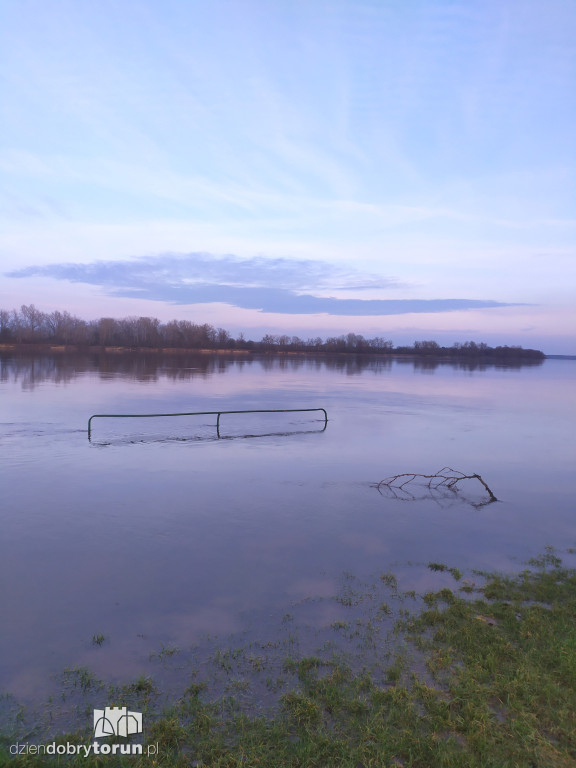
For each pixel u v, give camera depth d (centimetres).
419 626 691
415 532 1106
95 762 444
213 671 594
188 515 1195
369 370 8744
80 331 12019
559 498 1401
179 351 13312
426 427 2723
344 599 784
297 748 461
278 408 3450
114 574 873
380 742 469
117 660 620
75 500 1302
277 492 1409
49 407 3136
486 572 888
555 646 612
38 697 548
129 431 2444
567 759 444
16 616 730
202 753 460
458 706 521
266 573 884
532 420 3036
